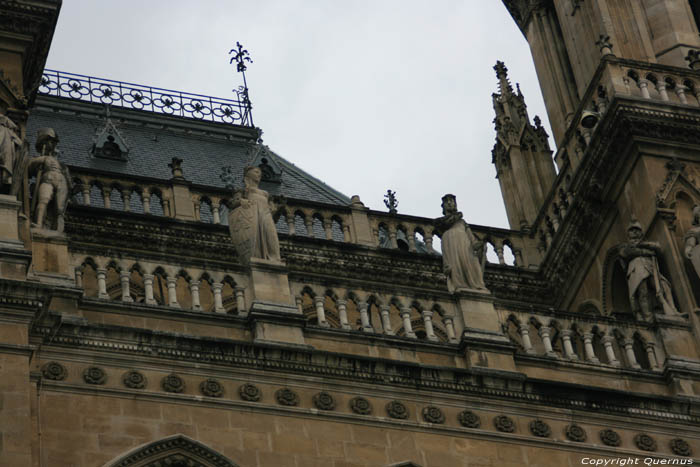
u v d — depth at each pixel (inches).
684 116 2092.8
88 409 1581.0
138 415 1594.5
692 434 1793.8
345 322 1763.0
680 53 2234.3
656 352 1878.7
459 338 1793.8
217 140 2508.6
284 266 1752.0
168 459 1579.7
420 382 1716.3
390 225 2197.3
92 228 2014.0
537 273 2217.0
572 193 2172.7
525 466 1711.4
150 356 1630.2
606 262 2097.7
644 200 2049.7
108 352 1617.9
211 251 2060.8
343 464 1638.8
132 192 2116.1
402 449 1673.2
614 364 1845.5
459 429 1705.2
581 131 2188.7
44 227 1715.1
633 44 2242.9
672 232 2005.4
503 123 2421.3
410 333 1782.7
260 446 1619.1
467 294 1819.6
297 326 1713.8
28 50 1886.1
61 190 1738.4
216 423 1616.6
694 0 2426.2
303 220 2170.3
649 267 1962.4
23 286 1582.2
